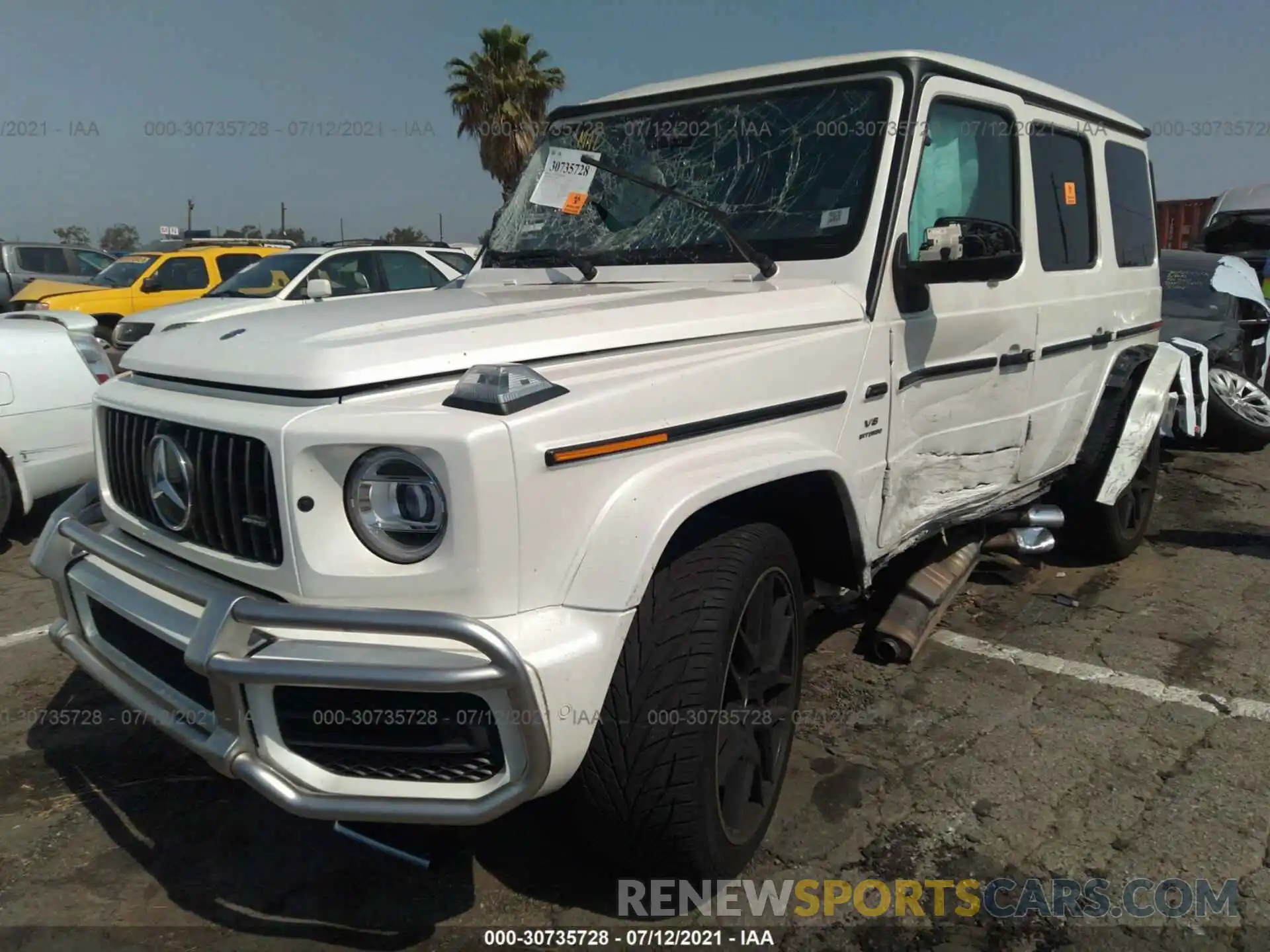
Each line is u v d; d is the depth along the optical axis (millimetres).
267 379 2123
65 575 2584
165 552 2432
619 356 2348
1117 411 4441
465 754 1992
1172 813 2783
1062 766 3025
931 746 3154
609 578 1990
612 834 2250
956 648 3914
